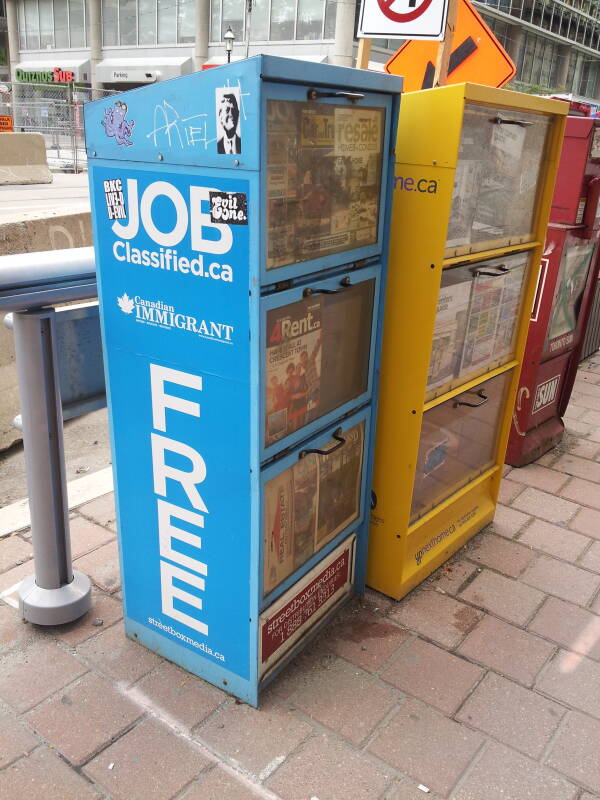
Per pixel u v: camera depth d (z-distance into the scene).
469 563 3.18
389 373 2.61
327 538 2.54
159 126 1.88
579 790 2.06
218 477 2.13
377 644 2.64
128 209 2.03
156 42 35.47
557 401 4.43
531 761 2.15
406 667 2.52
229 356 1.96
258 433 2.00
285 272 1.93
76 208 5.84
